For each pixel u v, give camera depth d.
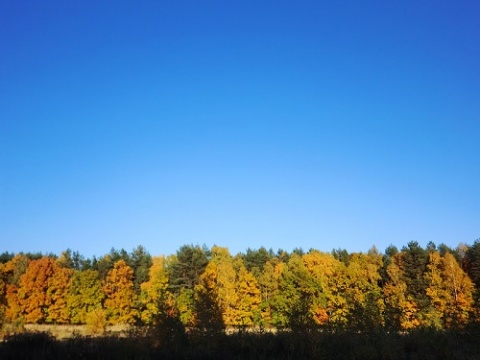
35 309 60.34
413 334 20.38
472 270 63.66
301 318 20.42
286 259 87.12
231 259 75.69
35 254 95.88
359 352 16.52
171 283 69.38
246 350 17.81
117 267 64.56
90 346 16.34
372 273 61.59
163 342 17.83
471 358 16.05
